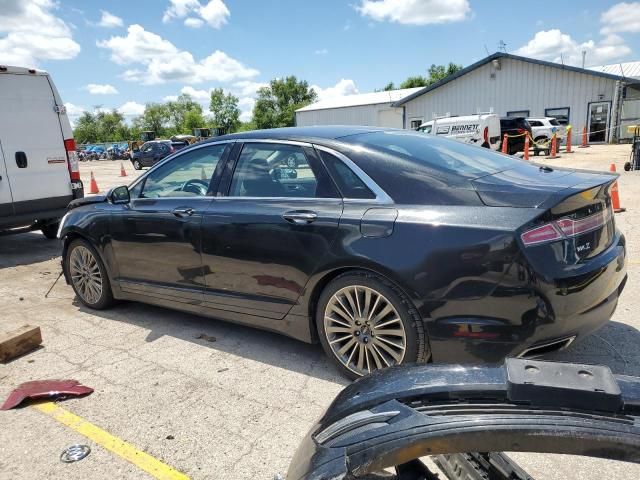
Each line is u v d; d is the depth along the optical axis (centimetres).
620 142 2895
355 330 322
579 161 1870
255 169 371
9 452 275
